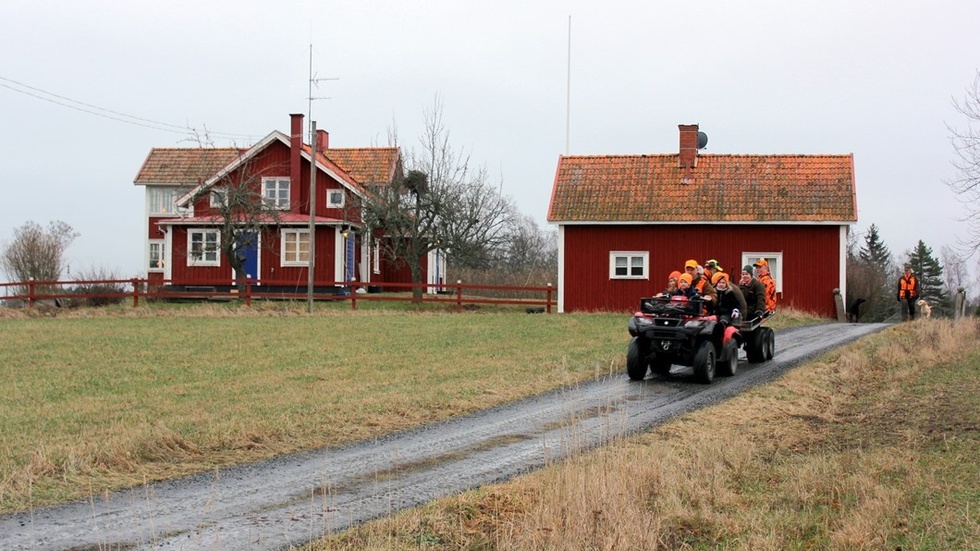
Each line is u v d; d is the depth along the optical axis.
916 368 17.66
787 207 31.89
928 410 13.54
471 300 33.16
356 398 14.95
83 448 11.09
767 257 31.94
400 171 42.50
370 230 39.97
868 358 18.77
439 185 39.56
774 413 13.80
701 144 36.09
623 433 12.21
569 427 12.40
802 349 21.44
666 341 16.83
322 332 24.81
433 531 8.30
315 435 12.54
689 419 13.38
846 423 13.01
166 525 8.64
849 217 31.23
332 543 7.99
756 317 19.05
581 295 32.91
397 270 45.72
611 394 15.69
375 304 34.88
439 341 22.80
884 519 8.18
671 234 32.41
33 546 7.96
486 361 19.31
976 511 8.43
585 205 33.03
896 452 10.73
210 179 39.75
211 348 21.48
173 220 38.66
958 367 17.69
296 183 40.41
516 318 29.33
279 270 39.12
